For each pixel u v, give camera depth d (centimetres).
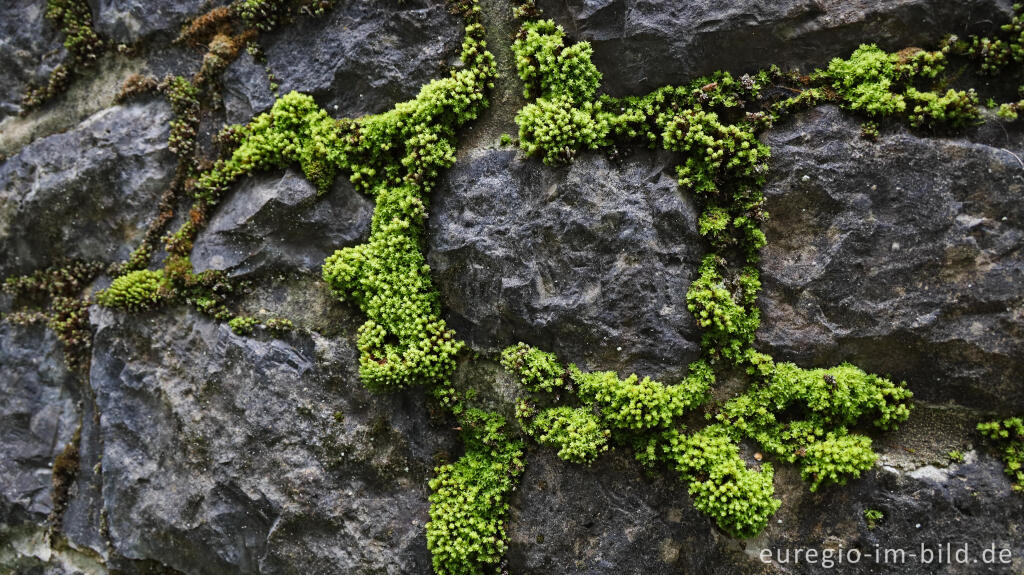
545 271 83
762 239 81
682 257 82
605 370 82
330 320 87
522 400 84
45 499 95
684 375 82
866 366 81
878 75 80
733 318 81
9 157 96
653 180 83
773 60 82
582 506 83
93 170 93
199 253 90
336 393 87
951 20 79
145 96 93
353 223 87
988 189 79
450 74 85
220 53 90
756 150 81
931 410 81
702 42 82
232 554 88
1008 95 79
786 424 81
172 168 92
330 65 88
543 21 83
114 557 92
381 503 86
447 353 85
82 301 94
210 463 88
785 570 80
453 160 85
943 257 79
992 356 79
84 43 95
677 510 82
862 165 80
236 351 88
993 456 80
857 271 80
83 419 95
